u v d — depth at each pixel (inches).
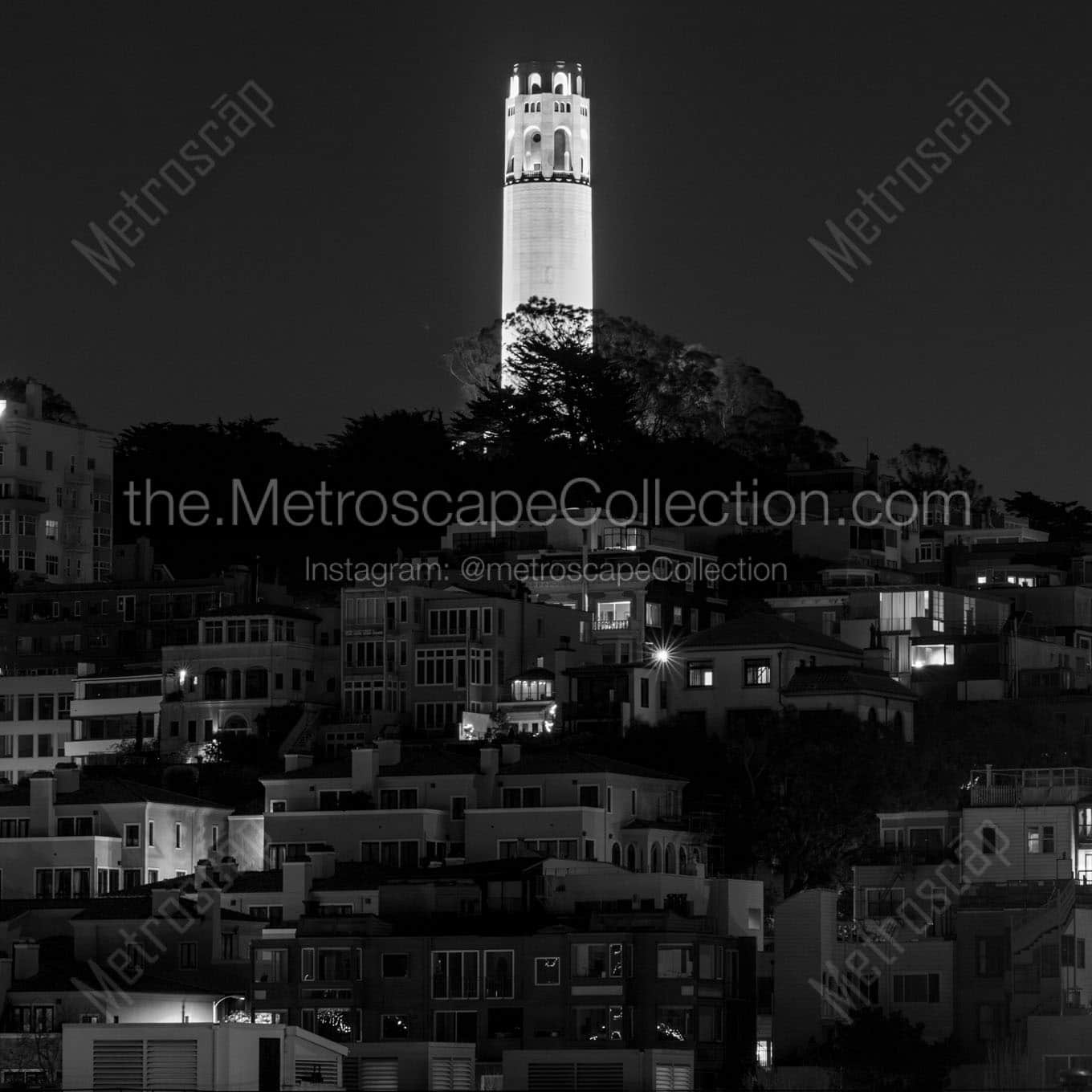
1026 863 6510.8
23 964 6732.3
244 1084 4557.1
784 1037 6343.5
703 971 6304.1
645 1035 6235.2
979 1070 5831.7
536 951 6343.5
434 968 6402.6
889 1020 5994.1
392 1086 5693.9
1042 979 6112.2
